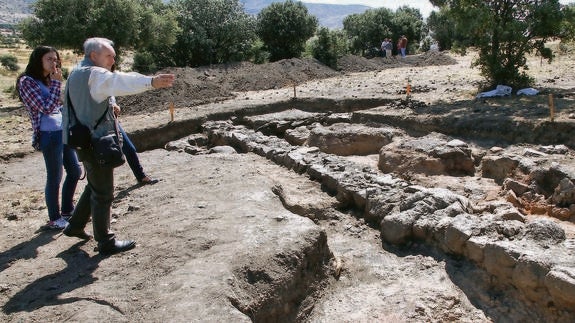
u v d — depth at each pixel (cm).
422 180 812
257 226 493
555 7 1215
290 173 805
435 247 533
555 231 476
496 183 779
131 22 1742
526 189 693
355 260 536
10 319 364
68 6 1698
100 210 436
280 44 2445
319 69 2045
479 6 1268
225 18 2197
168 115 1289
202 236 476
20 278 430
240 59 2236
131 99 1454
